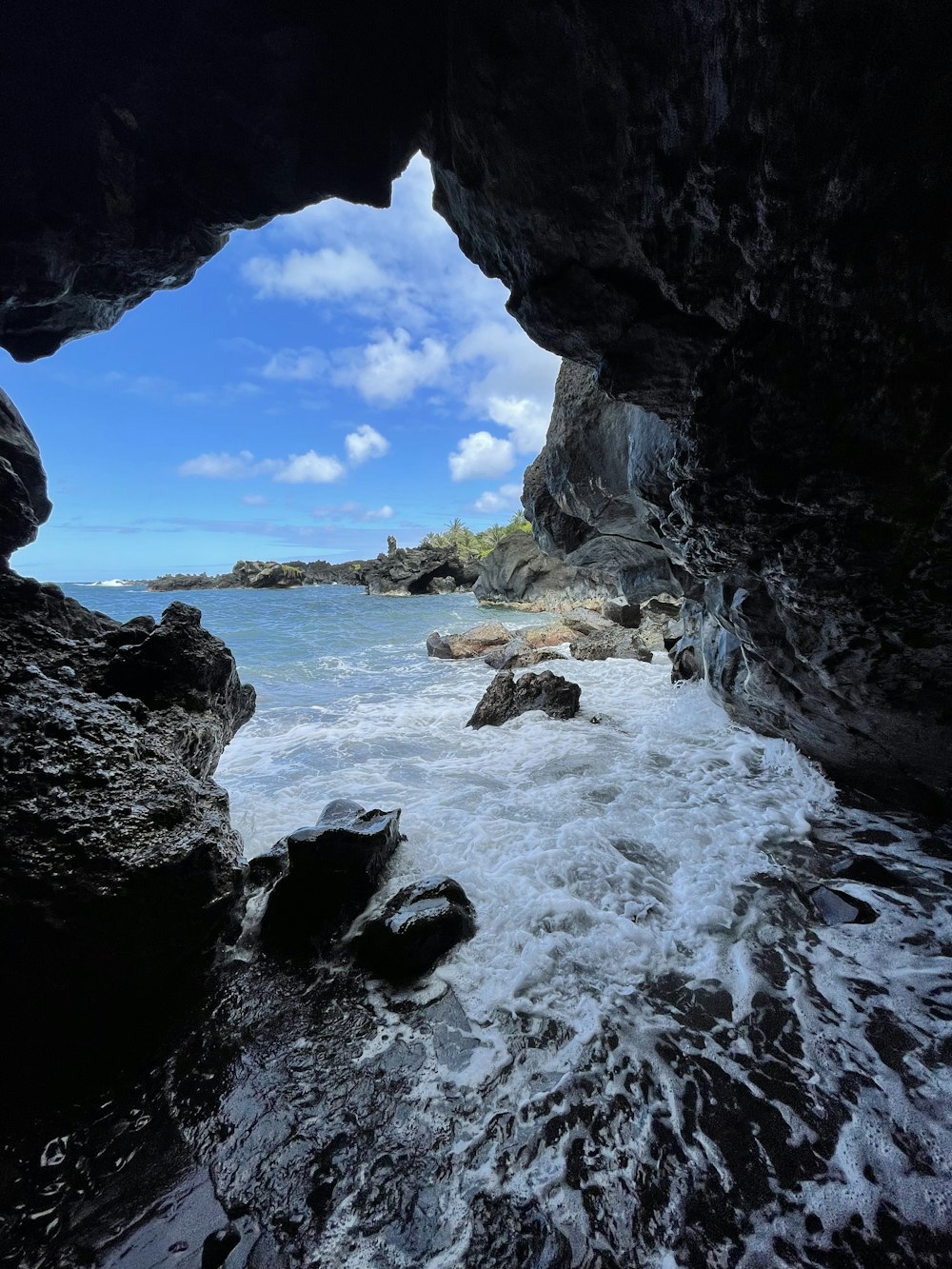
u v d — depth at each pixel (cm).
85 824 296
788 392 279
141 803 328
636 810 539
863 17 176
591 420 710
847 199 213
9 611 480
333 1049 283
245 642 1820
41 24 282
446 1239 199
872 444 269
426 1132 239
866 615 346
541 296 342
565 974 326
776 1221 199
